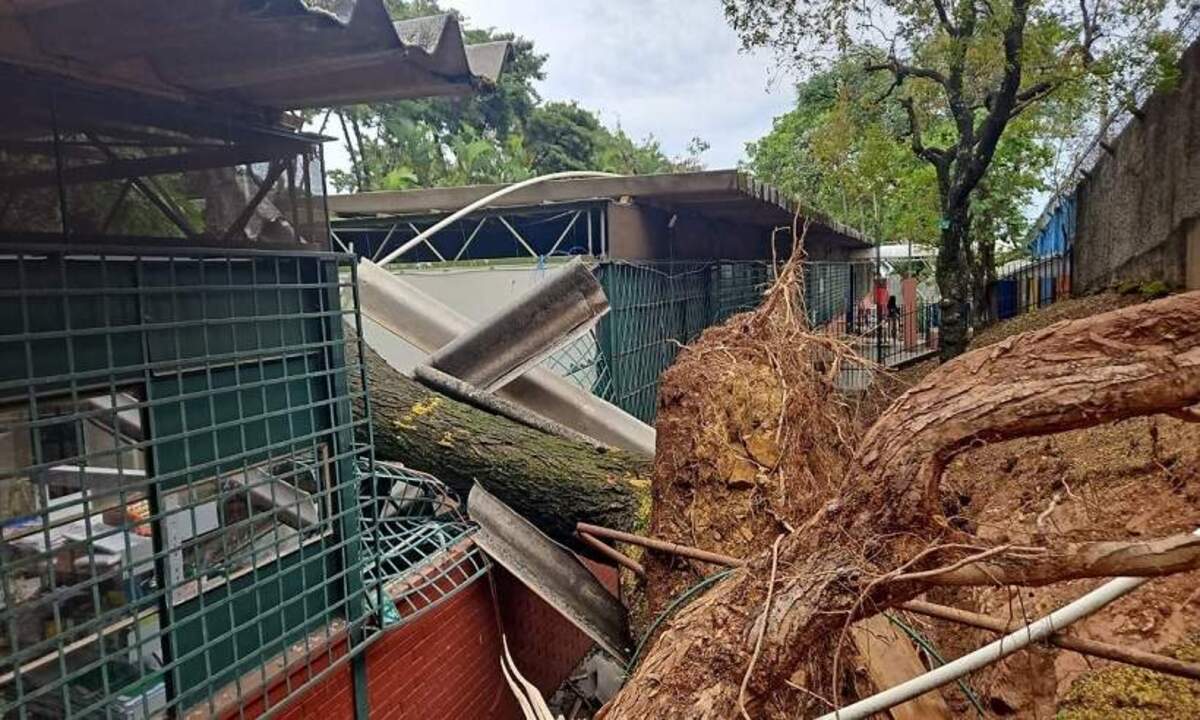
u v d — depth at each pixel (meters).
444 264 6.87
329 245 2.86
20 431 1.82
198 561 2.29
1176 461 3.92
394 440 4.45
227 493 2.39
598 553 4.12
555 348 5.05
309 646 2.68
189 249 2.26
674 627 2.05
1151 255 8.95
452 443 4.40
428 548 3.83
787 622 1.81
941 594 3.60
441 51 2.10
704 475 3.08
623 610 3.80
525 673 4.38
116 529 2.03
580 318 5.02
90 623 1.93
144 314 2.14
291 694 2.56
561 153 25.16
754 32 7.98
